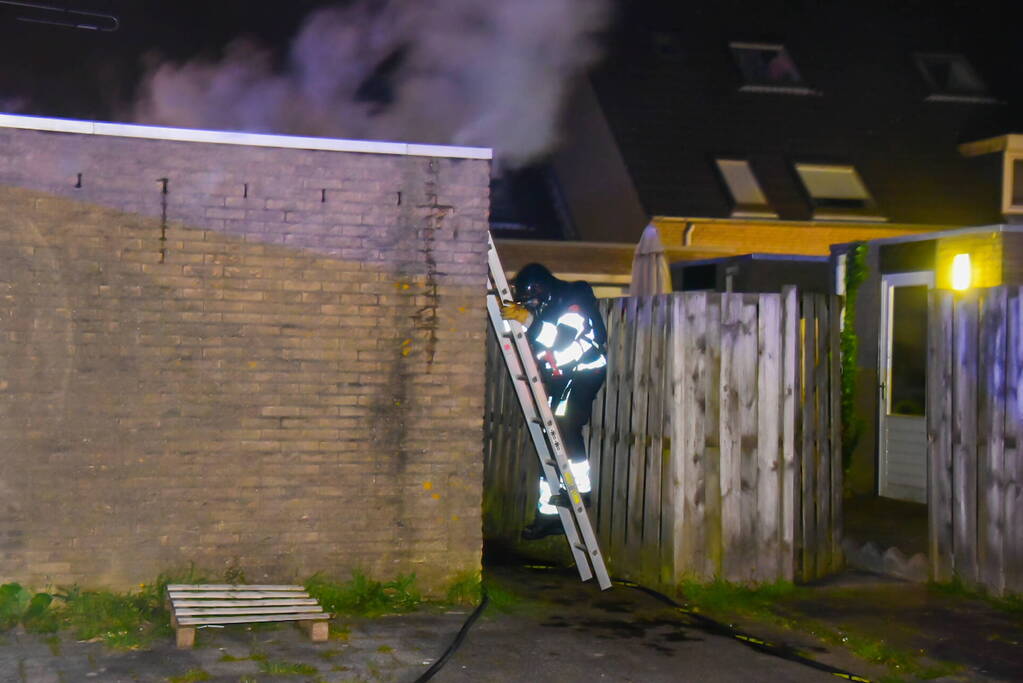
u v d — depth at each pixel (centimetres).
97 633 605
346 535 689
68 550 647
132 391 657
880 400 1141
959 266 1054
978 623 686
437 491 703
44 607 625
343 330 689
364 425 692
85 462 650
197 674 541
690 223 2139
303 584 680
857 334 1186
